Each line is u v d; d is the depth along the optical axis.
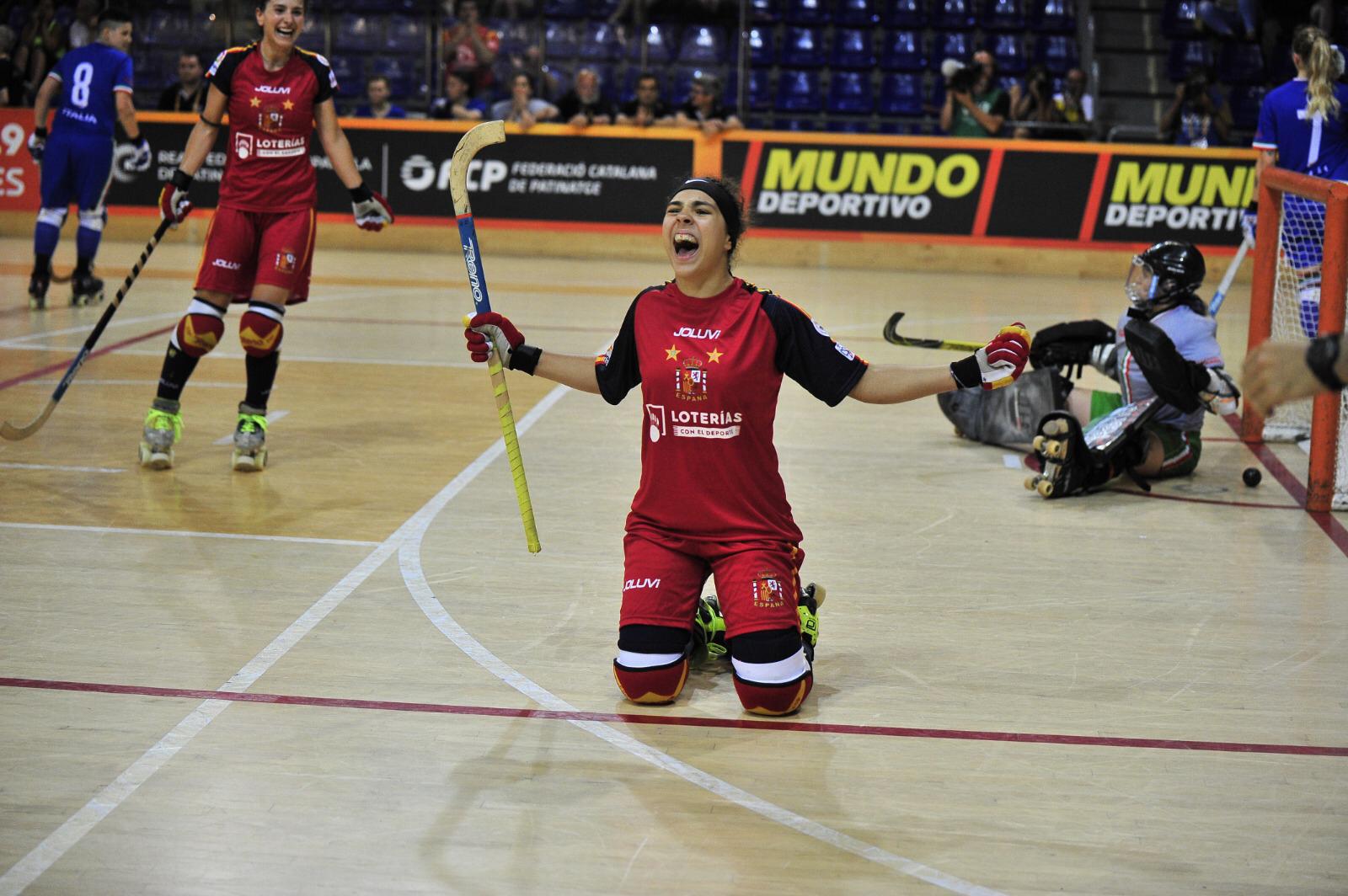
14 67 18.58
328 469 7.53
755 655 4.39
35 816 3.70
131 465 7.48
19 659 4.79
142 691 4.55
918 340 6.02
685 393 4.41
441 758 4.13
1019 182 18.02
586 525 6.62
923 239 18.23
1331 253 7.02
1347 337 2.62
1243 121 21.50
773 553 4.50
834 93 21.92
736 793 3.95
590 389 4.67
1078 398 8.27
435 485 7.26
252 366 7.42
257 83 7.15
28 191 18.52
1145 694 4.75
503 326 4.60
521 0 22.22
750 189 18.33
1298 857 3.64
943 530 6.73
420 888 3.41
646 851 3.60
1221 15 21.80
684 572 4.58
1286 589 5.94
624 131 18.30
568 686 4.71
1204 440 8.88
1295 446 8.75
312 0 22.05
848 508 7.08
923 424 9.25
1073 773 4.13
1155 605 5.70
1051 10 22.39
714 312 4.46
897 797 3.94
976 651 5.13
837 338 12.58
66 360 10.30
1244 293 16.95
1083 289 16.77
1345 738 4.43
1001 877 3.51
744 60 20.48
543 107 18.73
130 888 3.37
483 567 5.96
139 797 3.83
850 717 4.51
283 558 5.99
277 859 3.52
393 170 18.62
